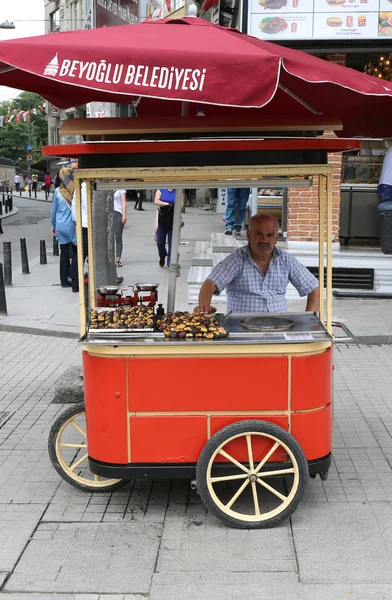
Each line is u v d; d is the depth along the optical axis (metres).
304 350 4.09
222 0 10.71
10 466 5.19
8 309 10.15
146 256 14.59
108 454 4.20
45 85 4.75
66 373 6.88
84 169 4.08
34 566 3.82
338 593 3.53
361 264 10.41
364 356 8.08
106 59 3.38
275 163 4.04
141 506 4.52
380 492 4.68
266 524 4.15
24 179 79.44
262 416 4.15
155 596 3.54
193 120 4.14
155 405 4.13
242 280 4.96
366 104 5.01
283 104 5.14
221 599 3.50
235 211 13.73
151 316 4.32
